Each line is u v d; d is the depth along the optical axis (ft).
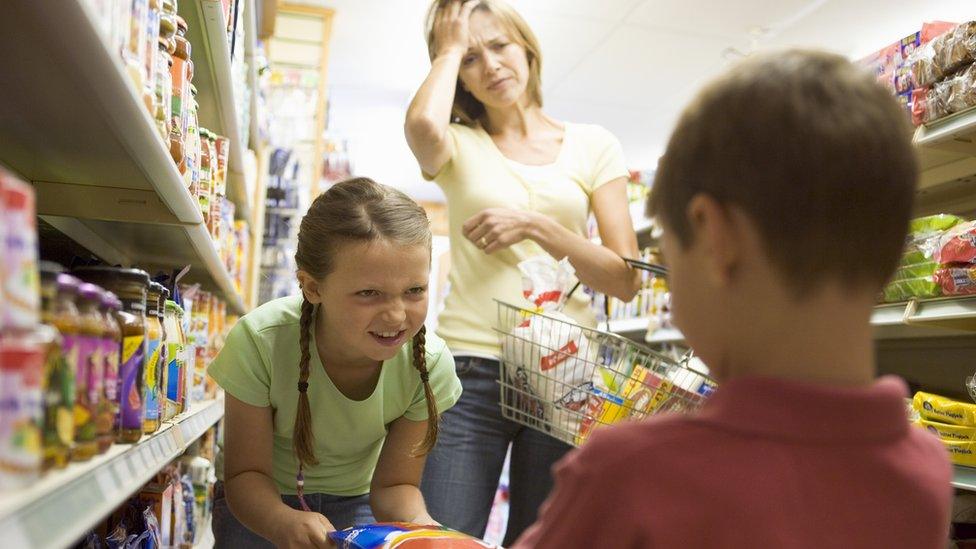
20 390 1.90
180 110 4.55
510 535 6.21
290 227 13.79
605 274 6.09
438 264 30.27
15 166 4.41
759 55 2.23
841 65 2.15
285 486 5.27
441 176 6.73
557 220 6.52
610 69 16.31
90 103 3.14
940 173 8.09
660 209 2.27
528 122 6.97
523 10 13.91
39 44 2.51
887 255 2.06
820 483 1.96
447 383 5.14
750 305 2.06
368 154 24.63
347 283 4.11
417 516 4.60
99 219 5.06
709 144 2.11
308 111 14.56
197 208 4.89
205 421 5.87
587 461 2.09
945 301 6.79
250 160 10.50
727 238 2.06
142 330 3.22
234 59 7.05
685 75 16.51
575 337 5.14
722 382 2.19
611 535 1.97
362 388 4.88
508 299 6.22
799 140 1.98
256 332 4.74
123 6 2.97
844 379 2.06
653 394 4.81
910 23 13.91
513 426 6.17
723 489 1.93
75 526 2.10
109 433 2.77
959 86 6.72
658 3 13.52
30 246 1.96
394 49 16.52
